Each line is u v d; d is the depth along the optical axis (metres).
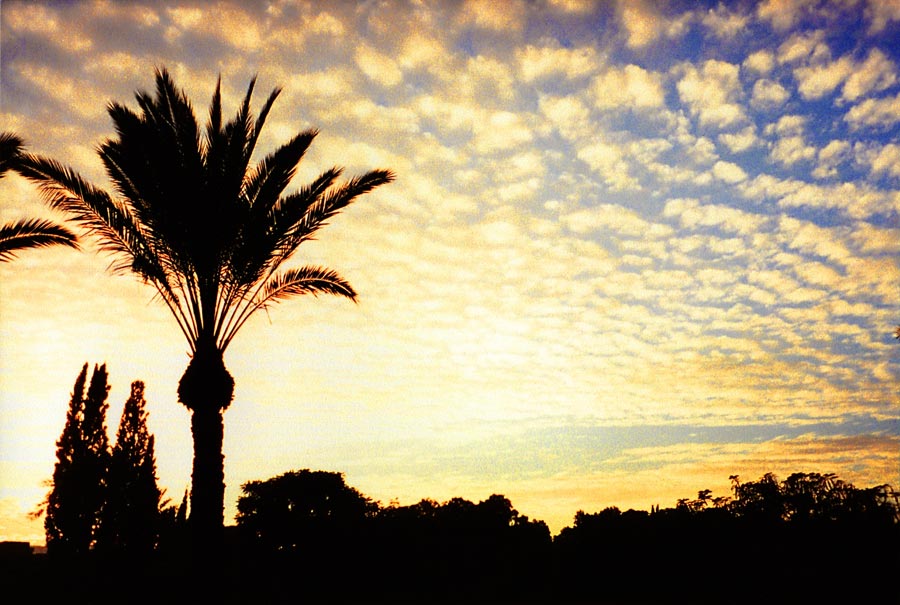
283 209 14.20
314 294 15.40
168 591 15.02
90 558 26.86
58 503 31.58
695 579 23.83
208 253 13.65
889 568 19.84
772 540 22.08
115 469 32.41
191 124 13.96
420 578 28.83
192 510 12.96
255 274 14.27
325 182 14.66
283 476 30.78
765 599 21.59
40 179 13.43
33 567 22.67
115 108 13.05
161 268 13.74
